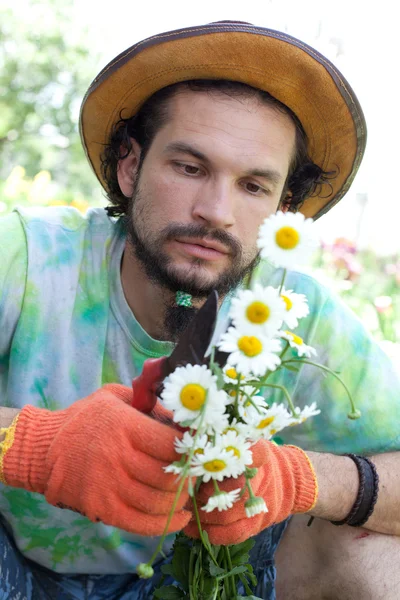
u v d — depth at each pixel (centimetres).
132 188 188
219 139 167
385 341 372
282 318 123
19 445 143
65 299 182
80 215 193
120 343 185
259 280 197
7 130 857
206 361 132
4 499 183
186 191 166
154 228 168
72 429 138
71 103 873
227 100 171
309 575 199
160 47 173
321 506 177
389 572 187
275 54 170
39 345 181
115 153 196
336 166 202
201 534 141
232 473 125
